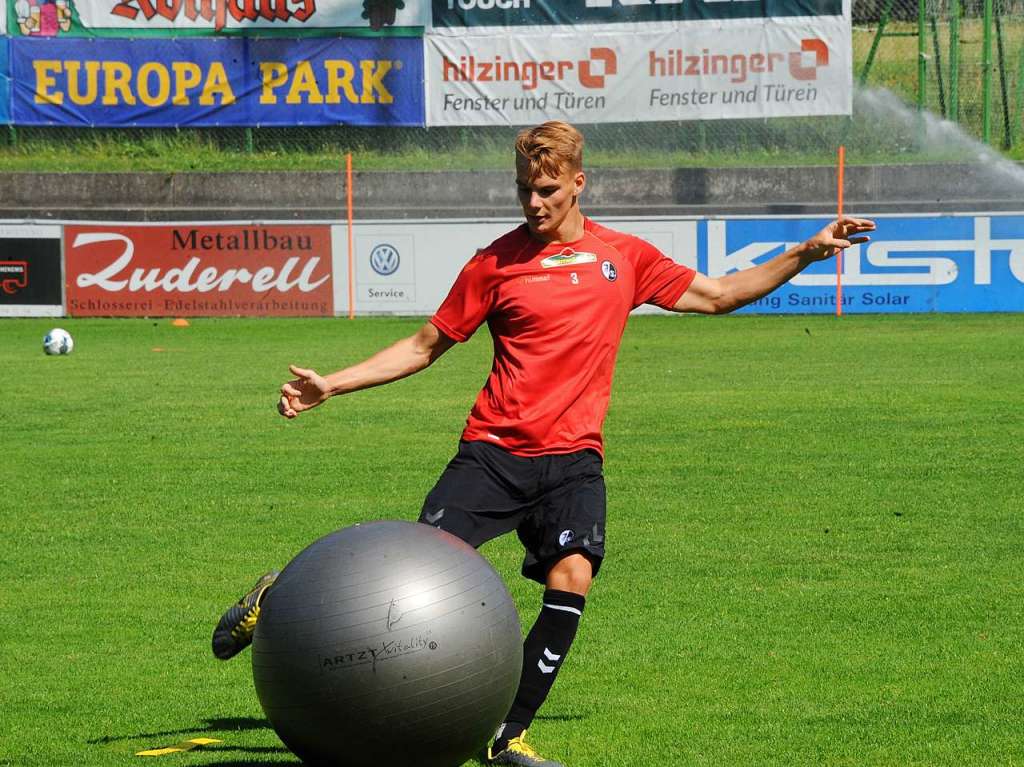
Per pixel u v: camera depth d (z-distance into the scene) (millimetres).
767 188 59781
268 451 25328
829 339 44219
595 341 10641
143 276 53625
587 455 10680
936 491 21094
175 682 12781
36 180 62000
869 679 12477
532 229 10602
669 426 27500
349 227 53188
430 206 61156
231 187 62031
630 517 19578
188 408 30766
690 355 40406
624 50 60188
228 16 61562
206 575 16781
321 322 51719
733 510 19953
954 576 16172
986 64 61625
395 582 8602
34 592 16031
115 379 35906
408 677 8438
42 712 11891
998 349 40406
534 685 10312
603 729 11227
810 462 23547
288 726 8711
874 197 59562
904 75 64375
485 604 8797
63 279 53656
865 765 10281
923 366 36750
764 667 12883
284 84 61781
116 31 61719
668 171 60156
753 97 59844
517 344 10633
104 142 64250
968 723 11227
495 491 10523
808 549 17578
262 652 8719
